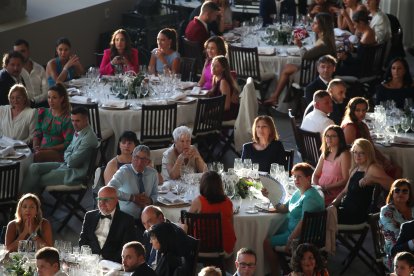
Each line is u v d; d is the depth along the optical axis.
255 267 18.52
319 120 24.59
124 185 20.67
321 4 37.69
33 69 29.09
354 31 36.72
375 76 33.12
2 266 17.55
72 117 23.53
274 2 38.41
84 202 25.19
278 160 22.94
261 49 32.56
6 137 24.80
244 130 27.80
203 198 19.69
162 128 26.17
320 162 22.64
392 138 24.72
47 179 23.42
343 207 21.22
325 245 20.12
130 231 19.09
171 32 30.80
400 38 34.88
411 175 24.31
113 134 26.77
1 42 33.12
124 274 16.86
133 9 40.06
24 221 19.34
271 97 32.44
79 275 17.14
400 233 19.25
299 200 20.19
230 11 37.19
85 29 37.47
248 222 20.17
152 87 28.70
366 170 21.20
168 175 22.09
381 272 19.92
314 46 31.64
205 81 29.16
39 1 36.75
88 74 28.95
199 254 19.62
